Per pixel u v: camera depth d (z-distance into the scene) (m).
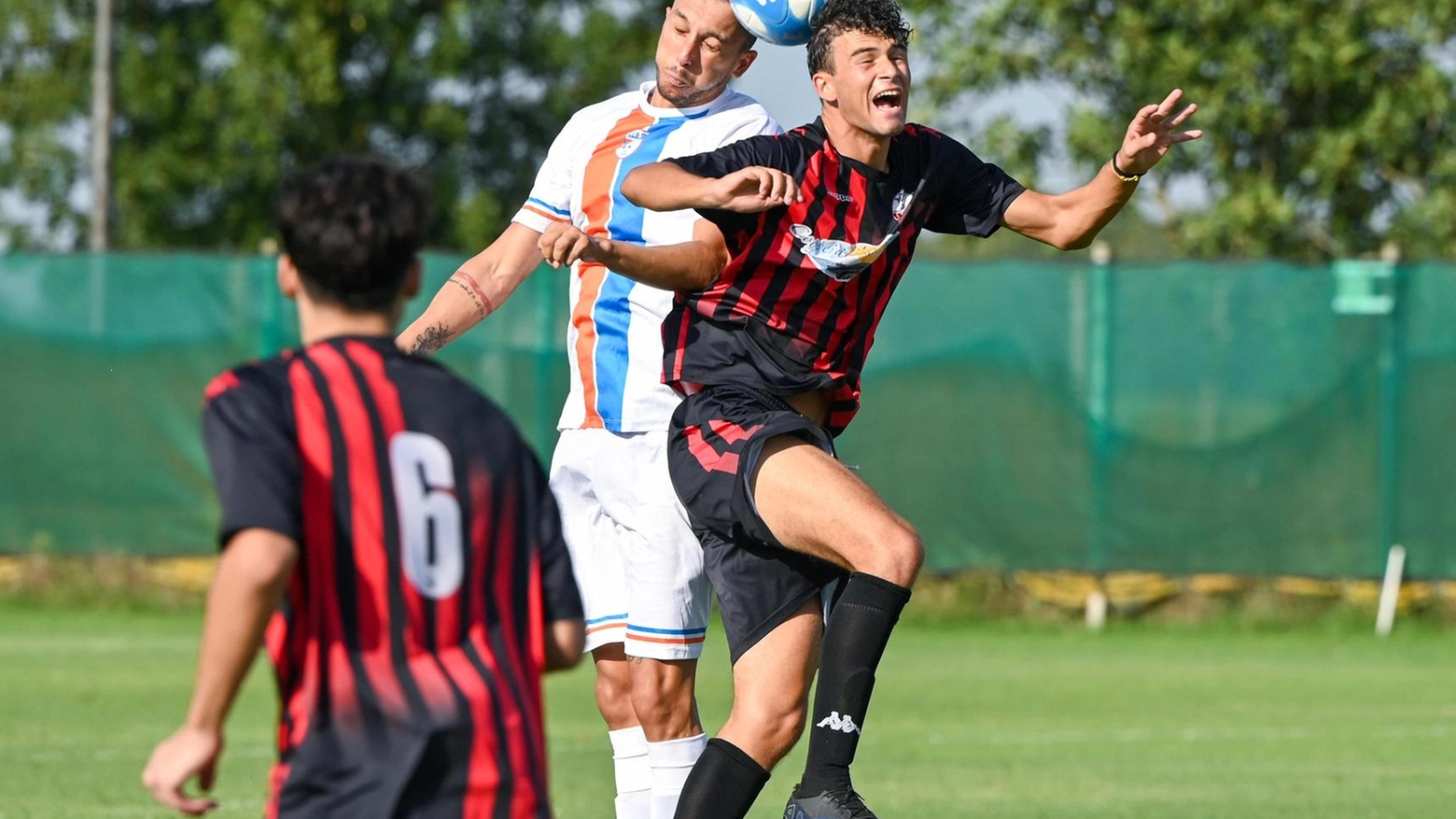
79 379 54.88
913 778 29.67
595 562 21.34
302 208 11.87
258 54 110.62
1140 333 53.88
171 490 54.91
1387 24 81.62
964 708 39.00
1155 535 53.94
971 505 54.41
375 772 11.23
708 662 45.53
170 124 115.81
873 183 18.28
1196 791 28.33
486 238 117.50
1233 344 53.56
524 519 12.00
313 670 11.36
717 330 18.47
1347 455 53.34
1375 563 53.44
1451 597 53.94
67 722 34.84
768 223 18.02
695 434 18.39
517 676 11.70
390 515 11.48
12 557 55.44
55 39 119.50
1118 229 97.81
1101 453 54.03
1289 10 81.69
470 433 11.91
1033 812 26.09
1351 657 48.75
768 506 17.52
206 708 11.13
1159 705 39.69
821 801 16.86
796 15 20.27
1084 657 48.75
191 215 117.44
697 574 20.39
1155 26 83.62
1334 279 53.22
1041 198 19.11
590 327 21.03
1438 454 53.22
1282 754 32.72
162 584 55.44
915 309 54.28
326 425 11.52
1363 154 84.50
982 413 54.28
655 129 21.38
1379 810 26.45
